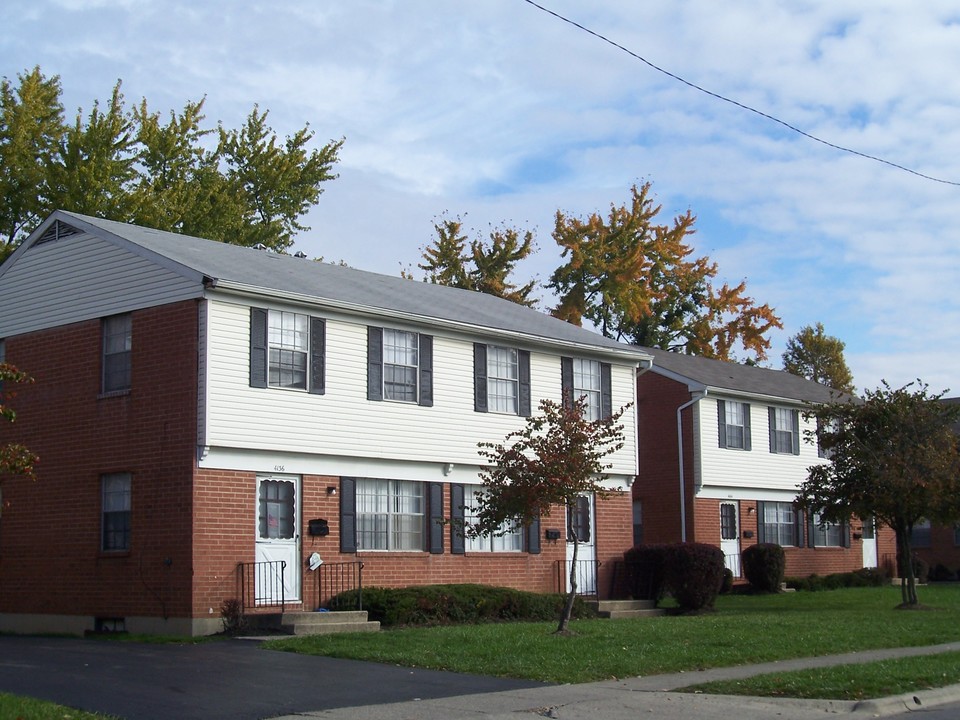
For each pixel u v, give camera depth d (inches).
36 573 970.7
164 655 729.6
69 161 1422.2
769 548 1487.5
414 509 1030.4
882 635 850.1
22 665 671.8
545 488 815.1
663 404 1542.8
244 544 887.7
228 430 877.2
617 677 655.1
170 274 904.3
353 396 973.2
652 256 2317.9
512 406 1121.4
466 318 1083.9
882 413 1140.5
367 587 957.8
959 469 1122.7
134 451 909.8
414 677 644.7
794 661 724.0
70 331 976.3
